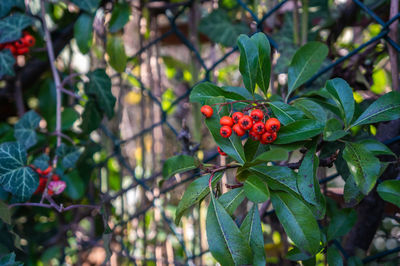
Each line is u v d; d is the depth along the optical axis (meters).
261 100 1.11
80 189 2.13
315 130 0.99
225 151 1.05
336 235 1.27
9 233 1.85
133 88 2.52
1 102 2.29
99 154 2.57
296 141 1.03
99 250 2.93
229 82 2.50
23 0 1.84
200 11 1.99
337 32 1.58
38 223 2.43
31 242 2.36
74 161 1.84
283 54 1.55
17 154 1.63
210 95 1.14
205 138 2.29
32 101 2.44
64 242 2.52
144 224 2.19
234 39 1.84
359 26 1.58
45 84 2.19
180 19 2.52
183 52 2.68
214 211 1.02
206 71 1.72
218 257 0.99
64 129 2.11
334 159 1.15
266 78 1.12
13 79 2.21
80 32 1.82
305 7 1.53
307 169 1.01
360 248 1.43
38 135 2.06
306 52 1.17
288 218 0.99
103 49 2.22
